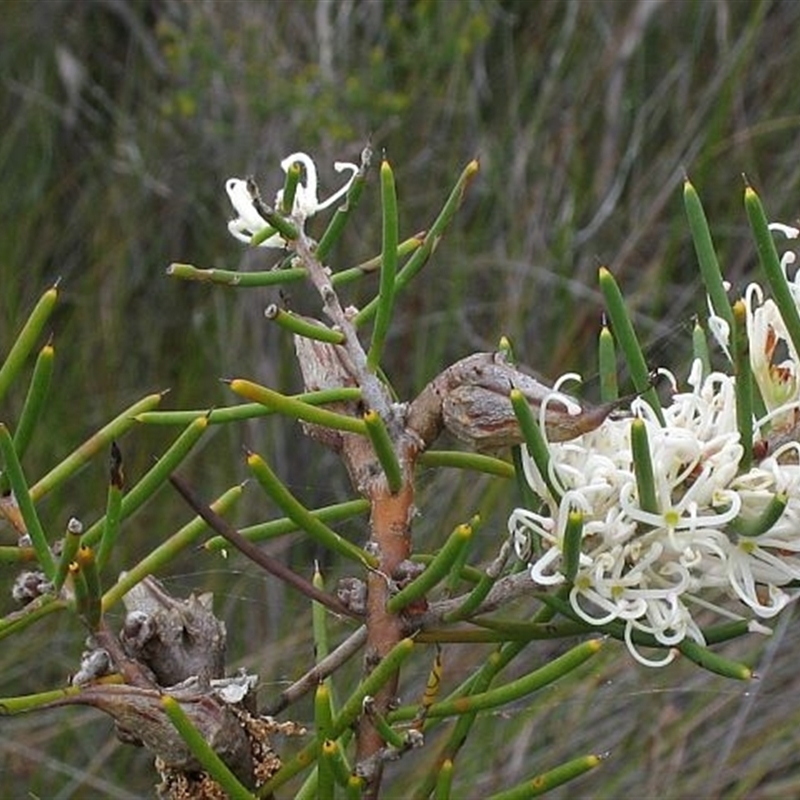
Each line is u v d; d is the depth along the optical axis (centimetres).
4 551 28
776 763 76
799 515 28
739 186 95
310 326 30
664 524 28
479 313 105
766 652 79
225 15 116
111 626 50
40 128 118
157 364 111
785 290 28
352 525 95
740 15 102
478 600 28
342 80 113
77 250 116
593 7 105
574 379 29
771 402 29
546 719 81
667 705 79
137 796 88
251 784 29
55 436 104
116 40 125
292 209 31
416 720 29
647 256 100
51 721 93
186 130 118
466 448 76
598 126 105
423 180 109
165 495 100
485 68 111
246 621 93
